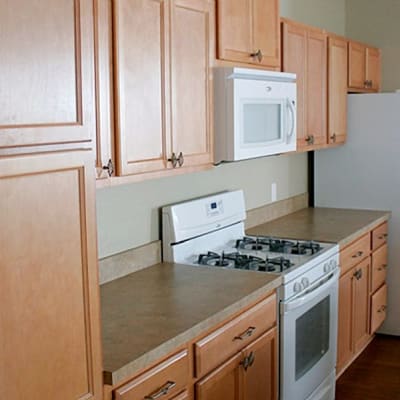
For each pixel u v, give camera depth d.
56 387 1.61
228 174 3.85
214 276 2.90
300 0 4.64
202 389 2.31
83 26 1.62
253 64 3.19
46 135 1.53
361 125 4.71
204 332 2.32
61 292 1.60
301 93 3.90
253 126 3.12
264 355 2.81
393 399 3.77
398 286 4.72
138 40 2.35
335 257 3.57
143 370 2.00
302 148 3.97
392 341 4.68
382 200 4.71
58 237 1.58
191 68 2.70
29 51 1.48
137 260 3.03
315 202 4.93
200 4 2.72
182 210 3.22
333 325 3.58
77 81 1.62
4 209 1.43
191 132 2.73
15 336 1.48
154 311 2.40
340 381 4.02
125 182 2.35
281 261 3.10
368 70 5.10
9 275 1.46
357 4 5.47
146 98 2.42
